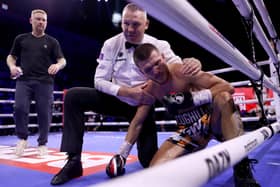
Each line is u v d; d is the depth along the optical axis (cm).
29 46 274
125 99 184
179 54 1093
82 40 1209
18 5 923
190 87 147
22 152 274
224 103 133
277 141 352
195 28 73
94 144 388
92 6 1029
